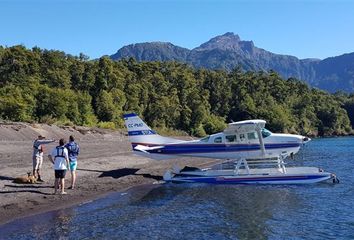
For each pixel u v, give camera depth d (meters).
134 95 72.06
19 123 39.75
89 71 67.31
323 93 131.00
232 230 12.34
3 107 44.75
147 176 22.25
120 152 31.80
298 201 16.31
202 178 20.81
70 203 15.16
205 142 21.97
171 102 78.19
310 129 106.62
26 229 11.91
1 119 42.69
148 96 77.25
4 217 12.93
